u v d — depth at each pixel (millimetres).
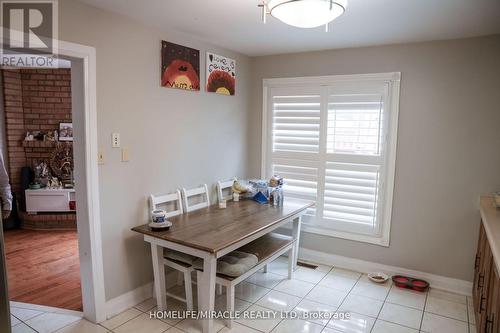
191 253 2316
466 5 2150
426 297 2998
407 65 3141
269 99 3887
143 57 2678
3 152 4871
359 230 3486
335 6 1709
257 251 2809
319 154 3629
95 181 2395
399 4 2152
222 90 3533
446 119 3025
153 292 2922
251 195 3652
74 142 2387
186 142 3168
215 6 2273
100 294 2504
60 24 2111
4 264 1049
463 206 3025
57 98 5051
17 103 4957
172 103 2982
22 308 2717
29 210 4793
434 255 3182
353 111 3416
